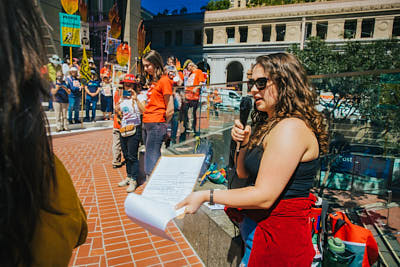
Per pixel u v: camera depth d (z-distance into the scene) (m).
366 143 2.59
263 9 28.16
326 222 1.86
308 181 1.07
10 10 0.39
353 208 2.75
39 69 0.45
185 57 31.83
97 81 10.15
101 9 18.17
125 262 2.28
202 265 2.27
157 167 1.28
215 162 3.40
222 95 3.18
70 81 8.94
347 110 2.53
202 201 1.00
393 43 7.88
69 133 8.20
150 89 3.30
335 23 26.23
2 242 0.37
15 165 0.39
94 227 2.84
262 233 1.09
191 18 30.89
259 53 28.89
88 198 3.59
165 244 2.57
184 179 1.17
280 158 0.96
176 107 3.81
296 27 27.41
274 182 0.96
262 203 0.96
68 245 0.53
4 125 0.37
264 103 1.18
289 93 1.08
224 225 2.02
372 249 1.70
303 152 1.00
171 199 1.09
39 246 0.46
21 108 0.41
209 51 30.72
